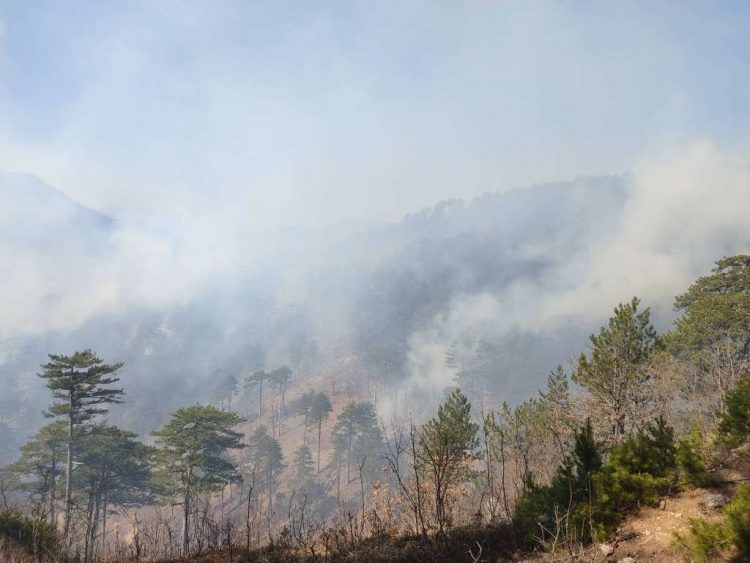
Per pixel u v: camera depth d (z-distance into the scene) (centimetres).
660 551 556
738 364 2131
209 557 812
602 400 1873
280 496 6353
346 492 6272
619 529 633
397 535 860
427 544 737
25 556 822
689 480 679
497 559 650
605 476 704
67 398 3725
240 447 4128
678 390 1836
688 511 625
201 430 3875
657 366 1836
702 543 511
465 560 661
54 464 3756
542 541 631
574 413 1945
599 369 1878
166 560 823
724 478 676
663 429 766
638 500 679
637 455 733
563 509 683
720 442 792
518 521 719
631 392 1823
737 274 3100
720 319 2645
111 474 3975
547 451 1527
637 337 1892
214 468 3875
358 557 733
